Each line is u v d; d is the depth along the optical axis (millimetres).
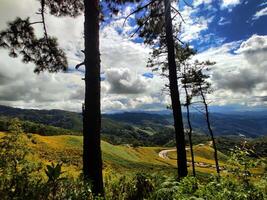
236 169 5594
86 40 7387
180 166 11281
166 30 11938
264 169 5504
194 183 6293
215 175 6156
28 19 8766
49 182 4402
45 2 9508
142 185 7191
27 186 4395
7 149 5543
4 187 4332
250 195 5309
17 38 8844
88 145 6961
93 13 7426
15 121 6180
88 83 7238
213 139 34562
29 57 9234
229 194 5309
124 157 104062
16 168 5137
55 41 9180
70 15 10078
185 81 31406
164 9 11953
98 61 7391
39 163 5613
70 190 4586
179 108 11672
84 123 7141
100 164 6969
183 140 11484
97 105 7195
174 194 6031
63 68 9617
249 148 5680
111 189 7227
